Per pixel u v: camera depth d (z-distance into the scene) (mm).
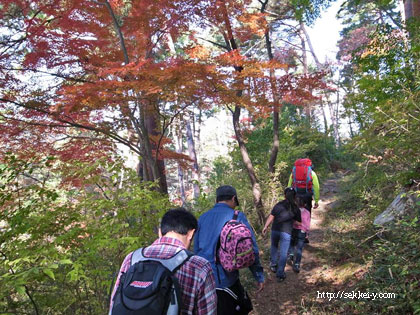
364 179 6930
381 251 4457
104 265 3779
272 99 5680
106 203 3734
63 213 3725
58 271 3531
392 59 5809
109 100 4863
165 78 4348
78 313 3740
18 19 5633
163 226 1976
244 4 7020
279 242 5527
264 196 9305
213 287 1840
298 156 12859
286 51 17172
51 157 3842
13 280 2510
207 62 4801
